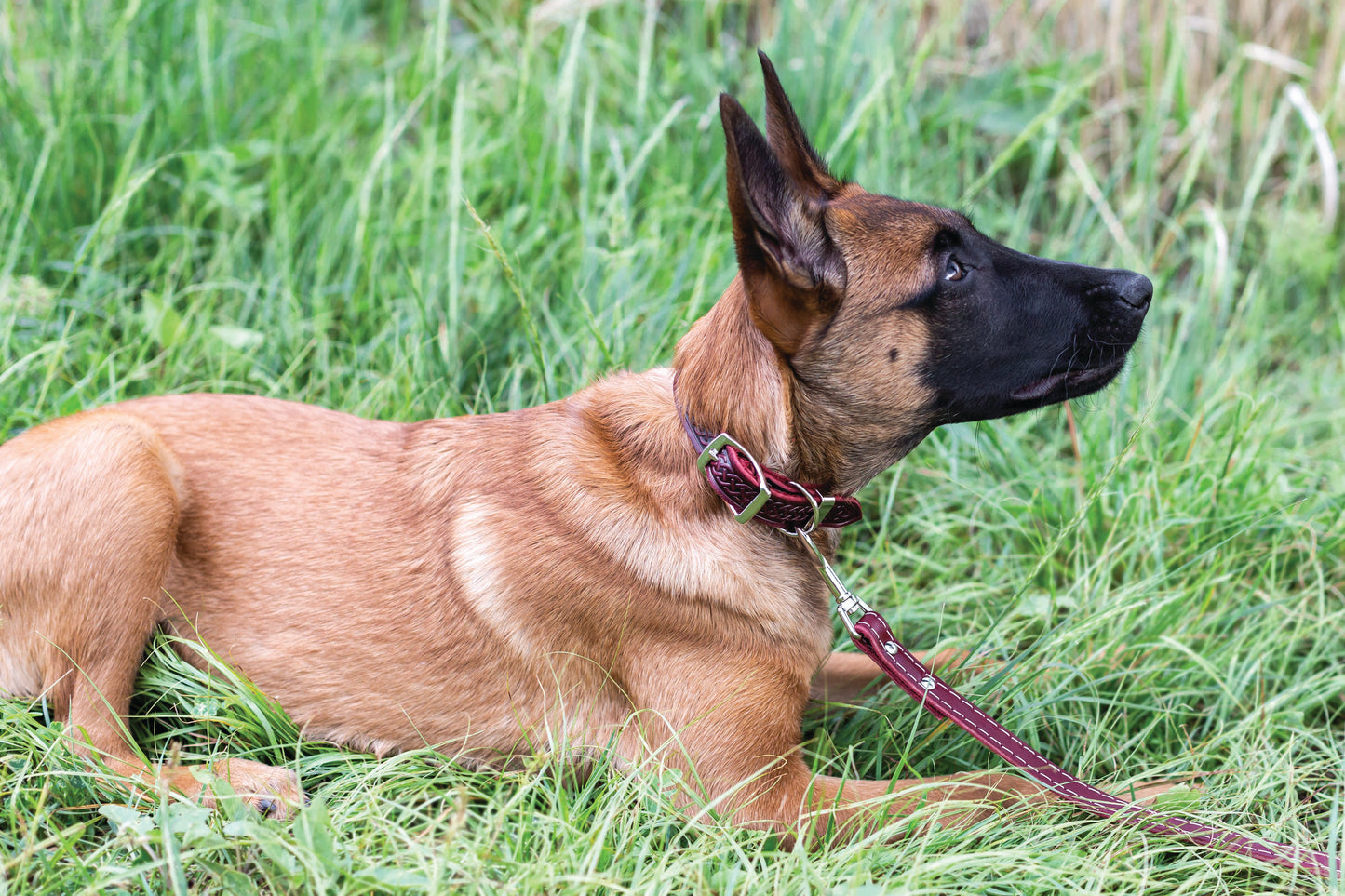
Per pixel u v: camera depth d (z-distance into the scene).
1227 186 5.61
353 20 5.83
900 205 2.75
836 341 2.63
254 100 5.06
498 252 3.52
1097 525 3.80
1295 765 3.06
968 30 5.93
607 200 4.64
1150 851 2.54
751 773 2.60
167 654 2.78
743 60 5.63
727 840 2.41
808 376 2.65
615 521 2.67
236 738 2.79
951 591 3.56
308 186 4.64
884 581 3.70
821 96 5.19
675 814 2.54
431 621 2.75
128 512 2.64
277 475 2.89
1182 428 4.29
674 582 2.62
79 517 2.63
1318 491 3.98
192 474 2.85
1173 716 3.26
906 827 2.57
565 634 2.70
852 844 2.46
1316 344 5.08
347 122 5.03
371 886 2.21
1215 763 3.14
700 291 3.99
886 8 5.49
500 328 4.21
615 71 5.43
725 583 2.62
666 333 3.95
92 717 2.65
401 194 4.84
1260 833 2.77
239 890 2.24
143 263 4.38
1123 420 4.16
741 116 2.40
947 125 5.43
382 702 2.78
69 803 2.56
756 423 2.63
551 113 4.82
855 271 2.62
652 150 5.02
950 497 4.00
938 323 2.69
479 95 5.30
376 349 4.07
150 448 2.75
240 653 2.80
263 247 4.54
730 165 2.38
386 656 2.77
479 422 2.95
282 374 4.02
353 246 4.38
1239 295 5.22
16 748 2.65
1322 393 4.63
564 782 2.77
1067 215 5.34
